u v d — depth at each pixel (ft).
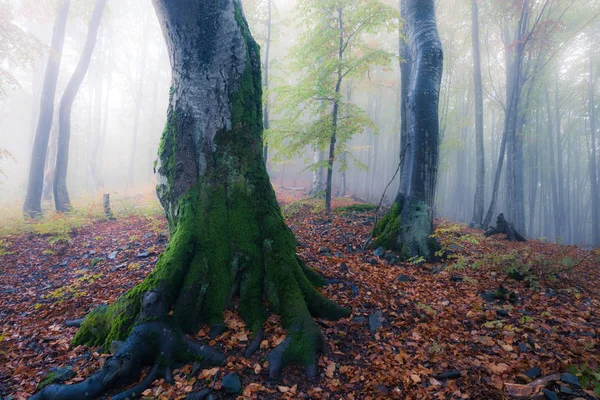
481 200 50.96
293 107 30.48
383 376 10.40
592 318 13.85
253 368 10.48
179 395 9.58
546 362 10.56
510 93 58.85
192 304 12.10
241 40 14.82
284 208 38.09
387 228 23.94
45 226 31.91
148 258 21.90
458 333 12.96
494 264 19.90
